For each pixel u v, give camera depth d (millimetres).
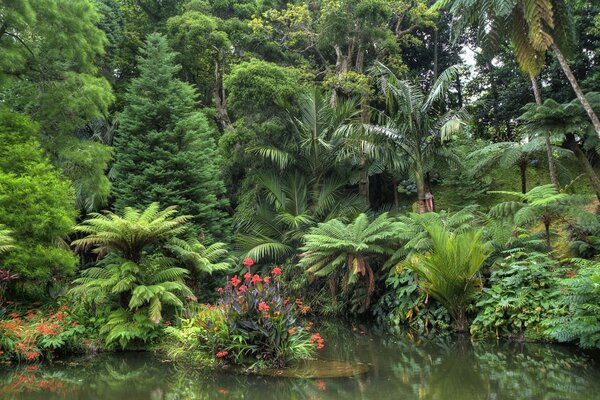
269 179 13484
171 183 12258
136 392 5754
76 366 7176
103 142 16047
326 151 13789
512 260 8289
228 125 16391
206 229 12656
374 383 5680
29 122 10148
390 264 10211
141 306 8461
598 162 13688
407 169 13055
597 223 7855
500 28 7918
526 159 11602
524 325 7613
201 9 17500
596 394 4863
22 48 11117
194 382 6051
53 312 8562
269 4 18781
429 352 7328
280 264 13031
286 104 13477
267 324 6641
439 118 11141
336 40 15062
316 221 13258
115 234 8430
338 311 11375
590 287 5961
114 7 17453
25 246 8367
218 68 16844
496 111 17359
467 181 14781
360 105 15531
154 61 13258
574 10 12977
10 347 7223
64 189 9328
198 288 10781
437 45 20859
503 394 5004
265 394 5391
